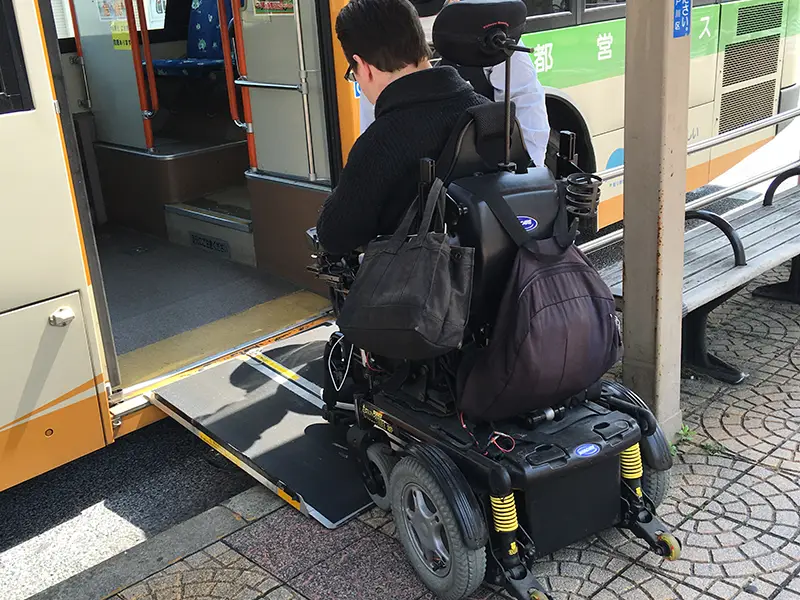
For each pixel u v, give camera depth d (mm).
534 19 4430
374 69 2545
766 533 2809
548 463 2361
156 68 6207
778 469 3166
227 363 3939
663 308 3119
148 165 5875
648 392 3246
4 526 3305
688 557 2717
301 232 4672
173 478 3594
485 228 2352
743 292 4938
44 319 2953
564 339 2359
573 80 4809
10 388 2912
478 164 2514
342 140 4184
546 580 2650
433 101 2477
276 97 4523
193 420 3461
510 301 2357
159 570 2838
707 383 3877
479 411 2453
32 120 2801
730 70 6020
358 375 3273
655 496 2777
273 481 3127
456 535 2387
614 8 4996
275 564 2822
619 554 2754
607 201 5367
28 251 2861
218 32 6258
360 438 2943
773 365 4012
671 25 2779
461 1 2539
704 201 4285
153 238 6035
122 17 5668
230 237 5332
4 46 2709
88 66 6160
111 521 3303
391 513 3037
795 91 6910
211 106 6324
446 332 2244
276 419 3490
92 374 3150
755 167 7758
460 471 2463
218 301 4691
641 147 2961
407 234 2359
